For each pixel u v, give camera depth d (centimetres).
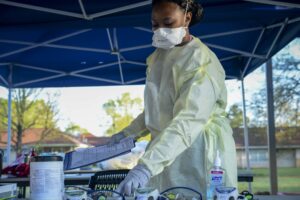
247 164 533
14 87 561
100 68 543
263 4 307
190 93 117
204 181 128
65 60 509
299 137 787
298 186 730
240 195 111
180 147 113
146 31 418
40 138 1113
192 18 139
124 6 309
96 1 303
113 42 445
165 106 133
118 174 280
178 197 116
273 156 592
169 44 131
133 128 162
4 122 1081
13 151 1057
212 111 129
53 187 101
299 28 358
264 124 855
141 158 108
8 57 493
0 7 306
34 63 521
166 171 132
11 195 129
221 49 484
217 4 310
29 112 1109
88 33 418
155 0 132
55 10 310
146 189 104
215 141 131
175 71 127
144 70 548
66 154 144
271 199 127
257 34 433
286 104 810
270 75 600
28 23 336
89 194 113
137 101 1194
